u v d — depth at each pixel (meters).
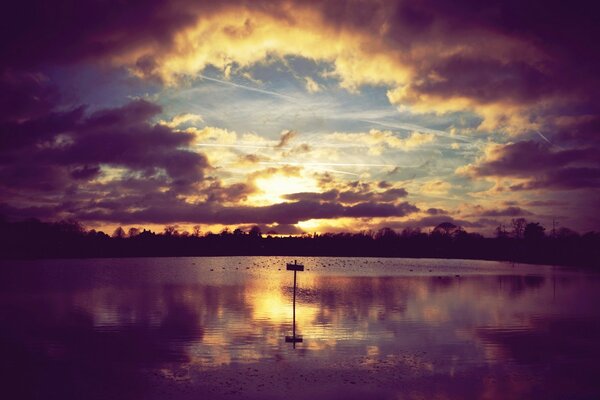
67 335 17.03
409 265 80.81
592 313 22.33
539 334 17.31
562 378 12.07
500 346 15.43
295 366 12.93
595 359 13.87
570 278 45.91
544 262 90.50
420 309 23.48
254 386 11.26
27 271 55.81
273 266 77.06
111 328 18.30
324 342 15.84
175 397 10.49
